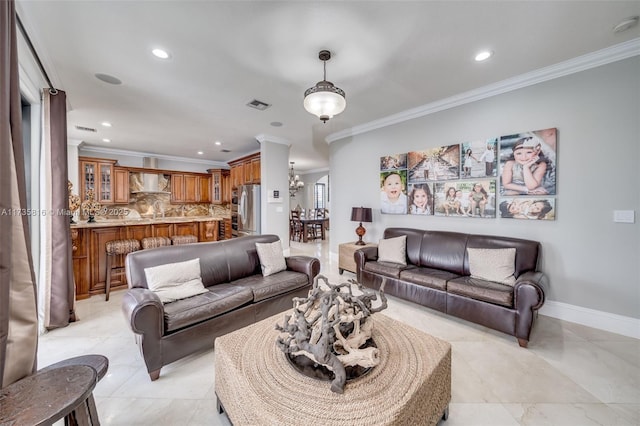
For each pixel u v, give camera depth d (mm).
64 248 2514
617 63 2301
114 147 5957
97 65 2479
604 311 2414
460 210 3318
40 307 2383
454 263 2975
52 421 903
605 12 1833
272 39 2113
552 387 1676
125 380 1778
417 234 3428
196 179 7418
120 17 1848
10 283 1229
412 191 3832
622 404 1533
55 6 1726
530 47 2256
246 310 2336
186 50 2254
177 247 2574
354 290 3498
